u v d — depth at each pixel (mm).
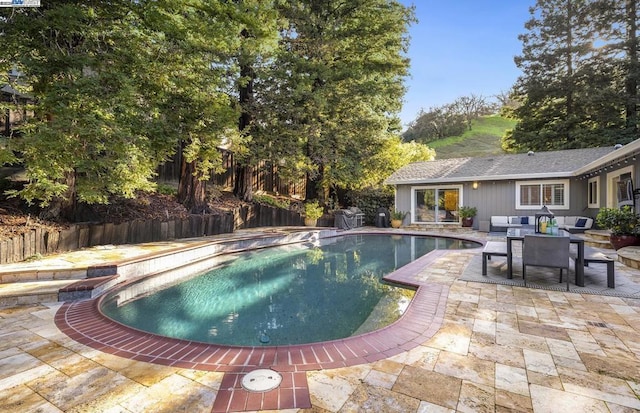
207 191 13562
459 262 7320
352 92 15094
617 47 20172
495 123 47594
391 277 5941
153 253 6902
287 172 14867
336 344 3107
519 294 4773
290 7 13875
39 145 5508
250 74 13352
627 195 9414
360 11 15727
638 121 18969
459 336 3295
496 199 14906
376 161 17766
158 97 7793
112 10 6719
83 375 2561
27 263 5914
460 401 2203
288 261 8664
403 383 2430
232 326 4152
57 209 7531
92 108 5934
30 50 5719
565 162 13867
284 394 2287
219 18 9578
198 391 2330
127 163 6723
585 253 5648
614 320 3709
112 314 4633
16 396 2279
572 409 2125
